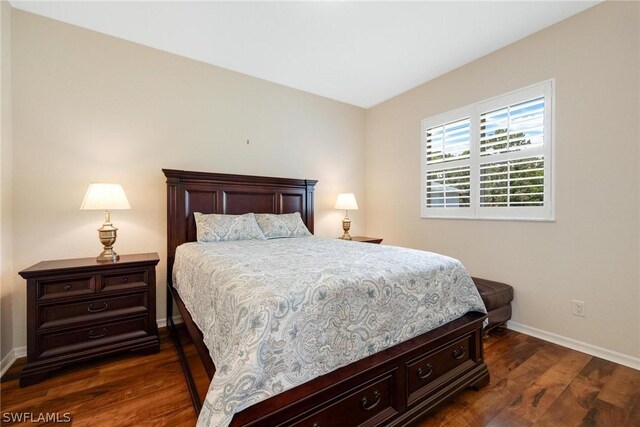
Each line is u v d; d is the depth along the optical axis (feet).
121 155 8.29
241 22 7.57
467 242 9.75
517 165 8.35
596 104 6.88
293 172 11.79
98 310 6.59
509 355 6.98
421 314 5.06
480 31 7.91
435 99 10.81
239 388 3.06
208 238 8.37
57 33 7.45
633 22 6.34
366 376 4.00
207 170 9.73
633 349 6.40
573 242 7.30
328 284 4.03
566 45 7.36
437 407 4.81
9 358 6.64
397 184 12.46
